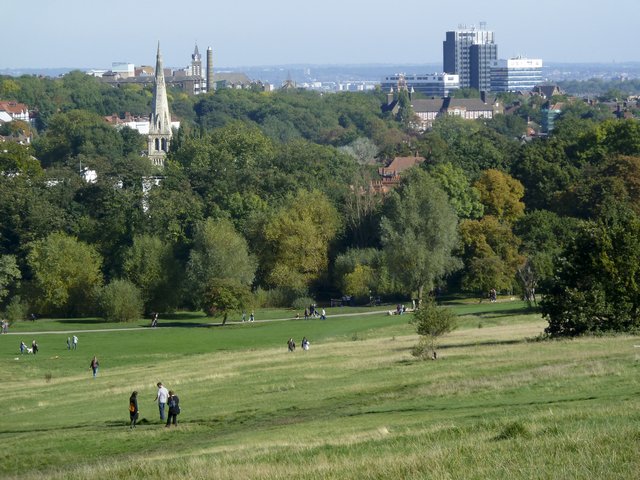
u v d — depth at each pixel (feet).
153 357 643.86
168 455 285.64
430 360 474.90
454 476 205.16
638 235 531.09
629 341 473.67
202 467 245.04
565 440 221.87
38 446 339.57
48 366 625.41
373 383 409.08
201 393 435.94
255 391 424.87
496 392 338.75
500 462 210.38
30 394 495.41
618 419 246.06
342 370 469.16
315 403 373.81
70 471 277.23
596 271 526.16
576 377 347.15
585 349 446.60
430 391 361.92
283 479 220.02
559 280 540.11
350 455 240.94
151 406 415.03
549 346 476.54
